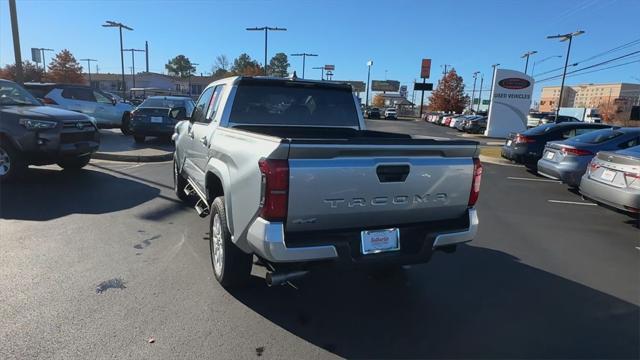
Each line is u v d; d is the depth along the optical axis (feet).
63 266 14.93
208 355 10.18
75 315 11.68
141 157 38.24
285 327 11.67
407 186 11.34
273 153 9.90
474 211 12.69
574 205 28.30
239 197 11.52
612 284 15.34
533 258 17.89
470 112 268.82
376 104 401.08
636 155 22.20
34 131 25.76
